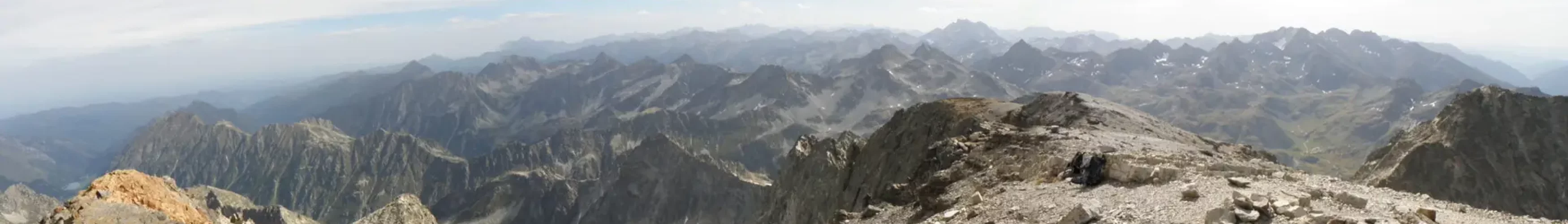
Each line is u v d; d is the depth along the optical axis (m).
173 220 33.81
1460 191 135.62
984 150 69.06
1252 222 28.22
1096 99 96.06
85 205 31.70
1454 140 146.12
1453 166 139.75
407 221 67.31
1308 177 41.88
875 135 119.19
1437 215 29.61
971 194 52.31
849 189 114.25
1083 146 61.09
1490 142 146.12
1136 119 84.19
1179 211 32.12
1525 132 150.50
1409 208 30.48
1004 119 99.75
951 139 76.81
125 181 35.81
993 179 55.28
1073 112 90.25
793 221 134.12
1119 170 42.94
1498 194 135.75
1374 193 35.69
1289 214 28.38
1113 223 32.12
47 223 30.89
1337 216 27.89
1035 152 63.06
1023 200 42.84
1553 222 29.61
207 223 40.38
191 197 47.62
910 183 67.38
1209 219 28.78
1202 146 74.56
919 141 100.12
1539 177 142.25
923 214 53.56
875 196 92.38
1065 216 33.75
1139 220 31.80
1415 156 141.88
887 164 102.44
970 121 94.44
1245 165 47.84
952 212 45.94
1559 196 138.50
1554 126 152.12
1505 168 141.12
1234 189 35.41
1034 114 99.69
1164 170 41.00
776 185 164.12
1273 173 42.25
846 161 126.31
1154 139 69.19
